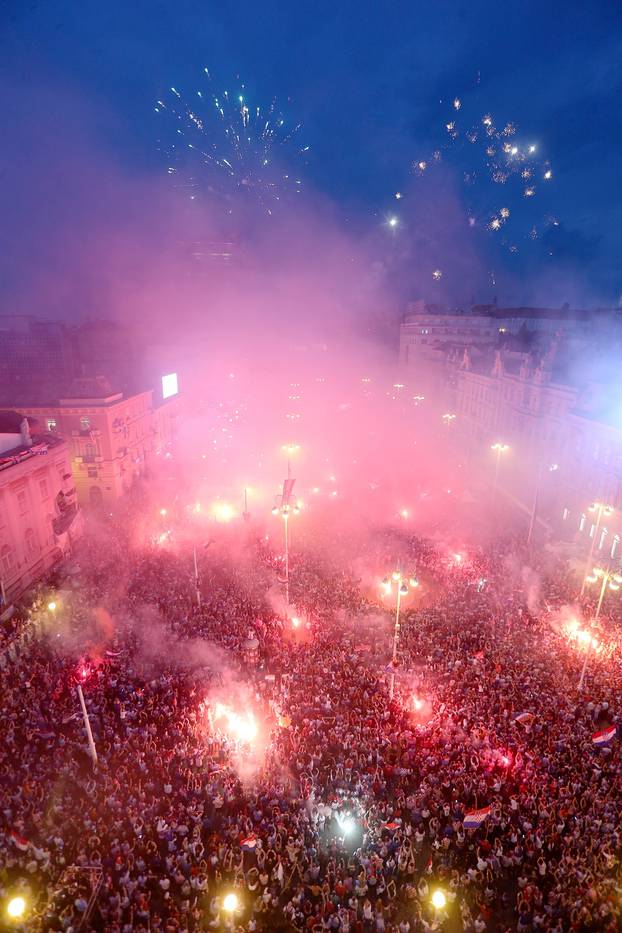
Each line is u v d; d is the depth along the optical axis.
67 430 64.94
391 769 25.28
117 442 68.06
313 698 29.75
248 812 23.50
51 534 47.44
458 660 32.41
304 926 19.19
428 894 20.20
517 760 25.00
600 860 20.39
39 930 18.84
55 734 27.00
